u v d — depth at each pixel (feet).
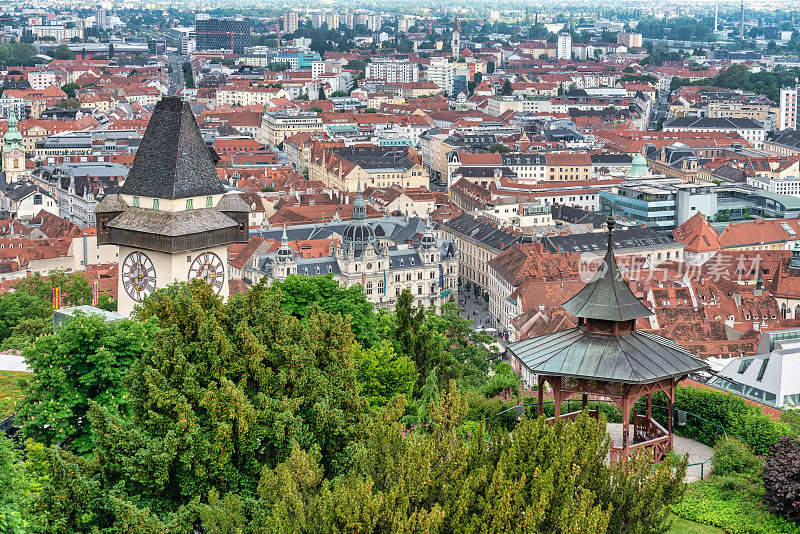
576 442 288.51
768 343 606.14
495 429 339.77
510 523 270.05
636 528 277.44
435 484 287.07
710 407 360.69
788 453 318.86
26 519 287.69
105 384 403.34
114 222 519.19
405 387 483.92
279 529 270.87
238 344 354.74
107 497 310.24
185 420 324.60
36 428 395.75
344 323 387.14
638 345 313.73
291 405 344.69
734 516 310.86
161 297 426.10
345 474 341.41
